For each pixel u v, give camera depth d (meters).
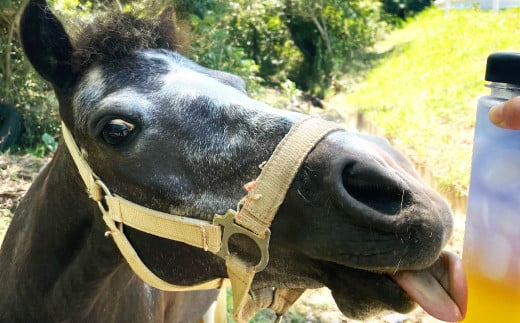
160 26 0.58
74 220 0.58
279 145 0.45
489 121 0.39
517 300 0.37
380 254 0.41
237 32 4.20
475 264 0.39
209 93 0.50
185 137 0.49
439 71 3.55
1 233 1.26
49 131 2.15
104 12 0.59
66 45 0.55
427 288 0.42
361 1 5.68
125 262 0.59
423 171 2.06
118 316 0.64
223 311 0.99
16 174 1.68
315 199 0.44
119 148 0.50
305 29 5.24
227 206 0.47
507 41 3.67
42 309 0.61
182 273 0.52
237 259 0.47
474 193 0.40
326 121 0.47
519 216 0.37
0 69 2.20
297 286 0.48
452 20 5.12
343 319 1.22
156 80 0.52
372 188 0.42
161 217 0.49
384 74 4.27
